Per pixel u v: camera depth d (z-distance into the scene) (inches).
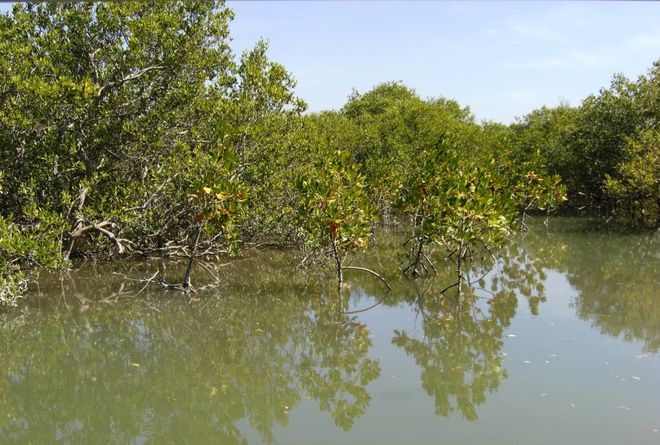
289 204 560.1
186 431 209.0
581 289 421.7
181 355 295.6
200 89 508.4
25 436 207.8
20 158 455.8
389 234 761.6
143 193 480.7
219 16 503.8
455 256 565.6
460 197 393.7
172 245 542.0
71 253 526.0
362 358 284.7
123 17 461.1
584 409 211.8
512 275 486.3
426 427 202.2
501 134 1208.8
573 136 916.0
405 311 370.9
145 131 482.6
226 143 396.2
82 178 482.9
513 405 217.6
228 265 535.5
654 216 843.4
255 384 254.7
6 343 316.5
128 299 407.5
